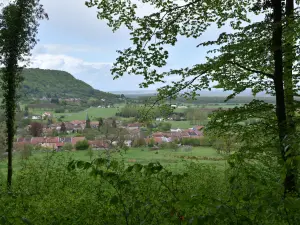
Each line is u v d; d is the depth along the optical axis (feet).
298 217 7.80
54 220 13.11
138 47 23.94
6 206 13.46
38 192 22.13
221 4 27.22
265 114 24.14
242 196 8.25
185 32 26.50
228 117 23.91
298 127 21.98
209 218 7.02
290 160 8.08
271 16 24.18
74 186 21.76
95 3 25.89
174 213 8.34
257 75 25.68
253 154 18.74
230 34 22.99
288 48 23.13
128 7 25.64
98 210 12.90
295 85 25.50
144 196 10.99
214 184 23.43
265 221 8.84
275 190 8.82
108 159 8.73
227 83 25.45
